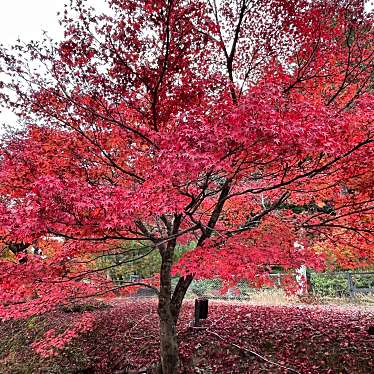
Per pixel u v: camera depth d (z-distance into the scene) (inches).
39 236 175.5
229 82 227.0
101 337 415.2
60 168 222.7
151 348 363.3
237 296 603.5
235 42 253.6
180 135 150.3
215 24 234.1
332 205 245.4
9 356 446.9
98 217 170.1
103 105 226.4
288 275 256.8
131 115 233.1
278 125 138.8
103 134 232.1
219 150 149.9
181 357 324.5
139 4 203.8
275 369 286.8
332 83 253.9
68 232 193.0
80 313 502.9
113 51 215.8
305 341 306.5
